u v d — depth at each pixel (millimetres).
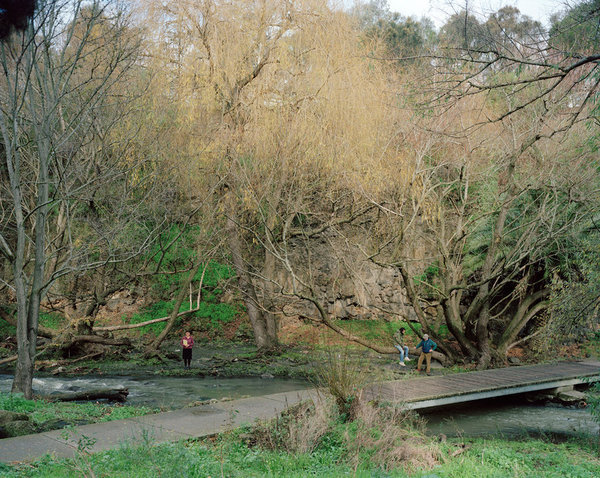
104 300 20875
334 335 25797
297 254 27797
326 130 19906
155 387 16516
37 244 12617
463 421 13102
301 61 20672
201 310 27906
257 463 7605
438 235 20891
